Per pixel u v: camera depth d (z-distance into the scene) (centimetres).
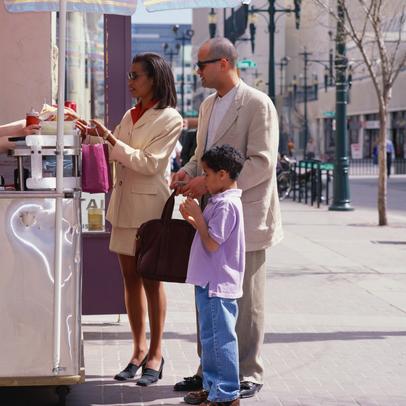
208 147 744
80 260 659
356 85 8269
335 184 2691
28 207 651
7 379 657
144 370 787
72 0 743
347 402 746
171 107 779
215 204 680
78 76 1005
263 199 731
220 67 730
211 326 685
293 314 1119
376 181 4478
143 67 768
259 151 723
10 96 978
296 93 8956
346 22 2492
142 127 769
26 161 701
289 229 2131
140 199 768
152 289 780
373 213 2600
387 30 2848
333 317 1101
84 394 753
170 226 710
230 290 683
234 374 687
